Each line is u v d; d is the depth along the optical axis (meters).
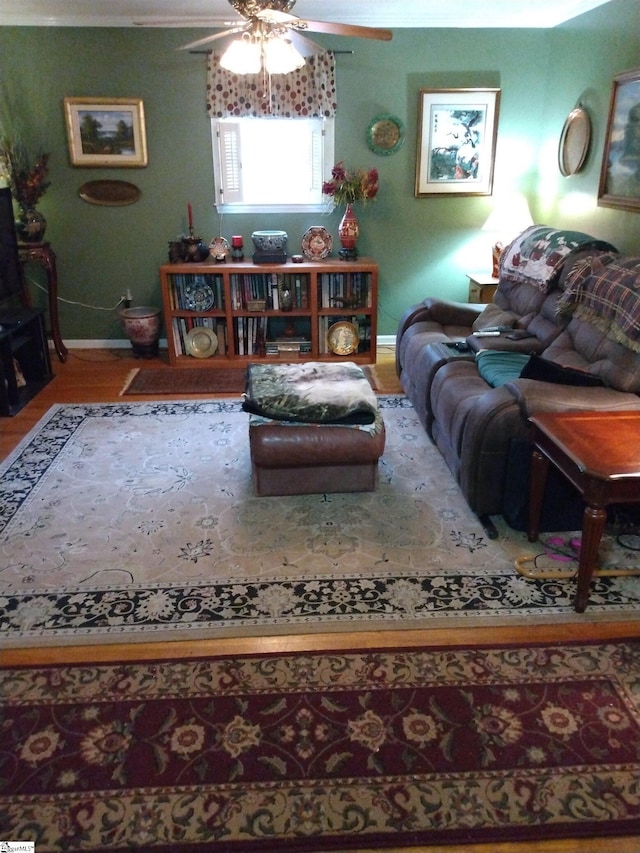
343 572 2.42
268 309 4.86
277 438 2.80
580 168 4.27
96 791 1.58
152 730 1.75
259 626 2.14
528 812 1.53
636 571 2.36
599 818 1.51
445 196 5.01
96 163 4.80
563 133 4.48
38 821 1.52
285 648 2.04
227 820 1.52
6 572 2.42
